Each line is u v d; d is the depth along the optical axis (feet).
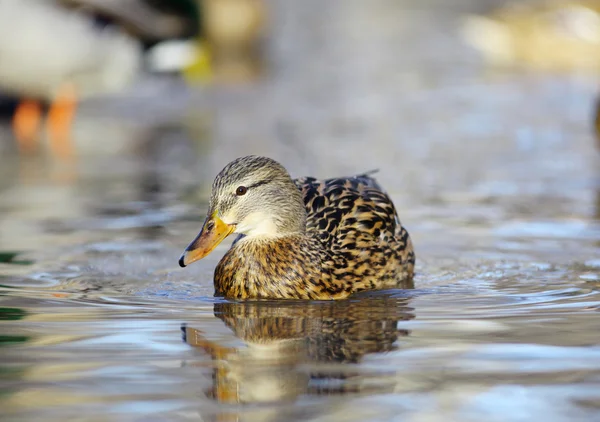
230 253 34.30
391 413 21.83
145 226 43.73
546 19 106.01
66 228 43.37
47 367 24.84
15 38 72.95
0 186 53.98
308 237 34.47
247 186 34.01
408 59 103.35
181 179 55.31
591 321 28.86
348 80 91.66
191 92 87.20
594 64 104.42
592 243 40.14
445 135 67.67
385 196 37.52
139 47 79.87
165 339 27.30
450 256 38.55
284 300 33.04
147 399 22.67
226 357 25.59
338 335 27.66
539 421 21.34
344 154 61.41
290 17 132.16
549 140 65.82
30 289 33.27
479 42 107.86
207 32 103.71
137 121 76.79
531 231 42.47
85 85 77.00
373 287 34.50
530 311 30.19
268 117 75.82
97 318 29.60
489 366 24.68
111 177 56.34
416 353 25.80
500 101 81.35
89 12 76.33
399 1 146.51
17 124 75.97
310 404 22.36
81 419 21.57
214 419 21.57
